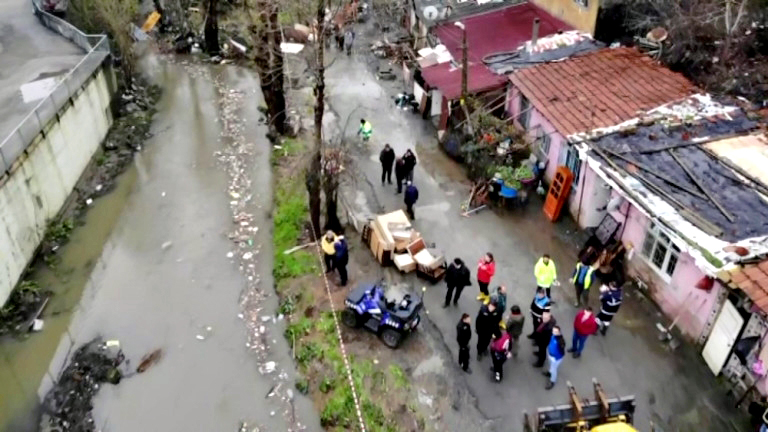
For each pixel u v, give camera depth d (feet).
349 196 63.26
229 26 105.60
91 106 72.02
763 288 38.40
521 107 67.92
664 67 63.52
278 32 69.56
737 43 61.82
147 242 60.13
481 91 68.03
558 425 34.50
